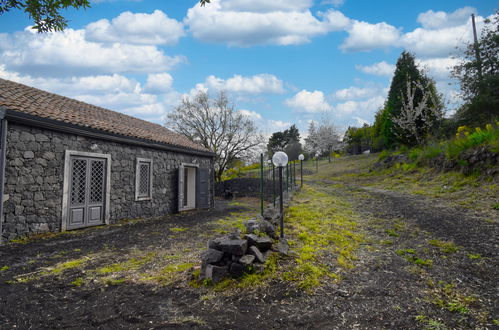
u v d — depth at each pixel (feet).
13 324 8.76
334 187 48.26
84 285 11.82
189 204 42.75
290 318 8.86
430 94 54.85
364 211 26.20
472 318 8.55
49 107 26.20
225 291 10.77
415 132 54.90
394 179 46.52
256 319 8.86
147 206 33.19
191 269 13.14
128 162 30.78
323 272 12.13
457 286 10.70
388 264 13.11
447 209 23.66
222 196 70.28
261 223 15.75
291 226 19.85
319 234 17.95
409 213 23.72
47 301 10.36
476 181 30.78
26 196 21.45
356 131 137.69
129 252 16.98
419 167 46.52
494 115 47.83
